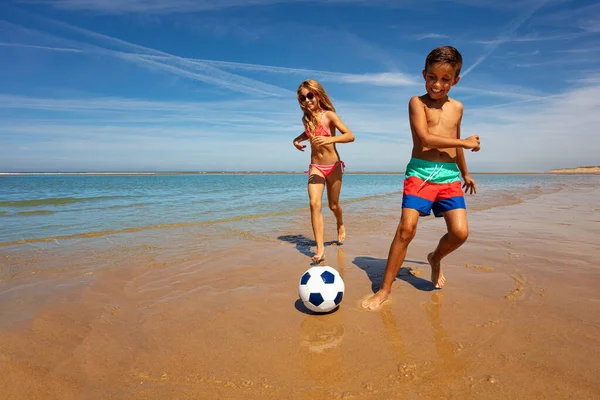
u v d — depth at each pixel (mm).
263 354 2271
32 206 10438
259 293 3355
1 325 2682
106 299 3203
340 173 4992
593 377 1960
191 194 15477
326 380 1987
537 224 6844
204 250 5004
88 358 2248
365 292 3367
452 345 2332
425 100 3139
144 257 4609
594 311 2812
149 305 3074
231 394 1885
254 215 8547
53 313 2902
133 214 8711
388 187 22609
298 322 2740
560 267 3980
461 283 3502
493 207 10031
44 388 1954
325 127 4742
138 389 1940
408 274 3838
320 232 4531
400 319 2738
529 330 2508
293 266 4238
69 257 4605
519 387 1884
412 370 2061
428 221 7414
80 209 9711
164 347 2377
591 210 9156
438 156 3055
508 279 3590
